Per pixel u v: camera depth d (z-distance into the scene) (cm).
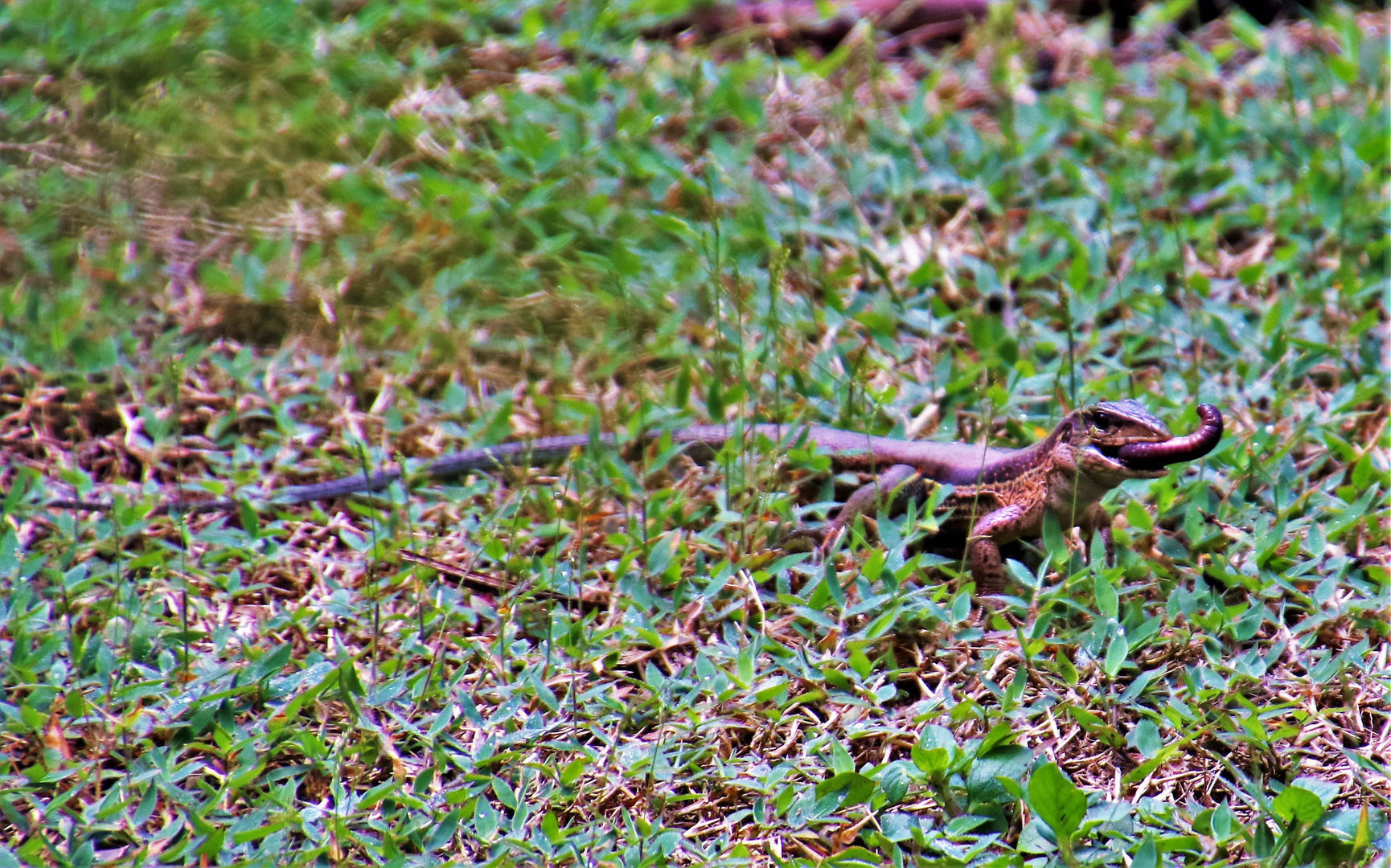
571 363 1178
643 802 780
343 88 1420
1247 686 846
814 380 1107
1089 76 1533
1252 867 712
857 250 1257
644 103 1419
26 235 1269
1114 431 888
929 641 880
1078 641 852
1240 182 1304
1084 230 1260
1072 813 706
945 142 1370
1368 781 785
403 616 901
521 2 1576
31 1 1504
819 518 1022
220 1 1511
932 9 1617
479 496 1037
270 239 1286
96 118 1377
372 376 1170
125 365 1157
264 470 1091
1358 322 1111
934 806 770
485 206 1288
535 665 864
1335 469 1031
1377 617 885
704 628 910
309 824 758
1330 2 1689
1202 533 933
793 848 759
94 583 939
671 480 1053
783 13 1616
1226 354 1122
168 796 772
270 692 843
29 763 815
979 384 1109
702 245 1170
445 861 739
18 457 1083
